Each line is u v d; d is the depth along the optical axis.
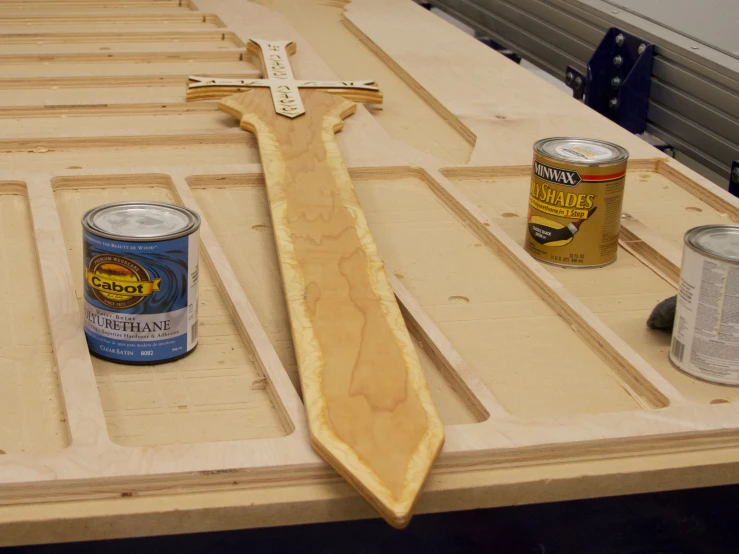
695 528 0.98
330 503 0.86
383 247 1.39
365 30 2.62
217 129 1.79
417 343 1.15
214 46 2.36
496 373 1.07
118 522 0.82
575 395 1.04
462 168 1.68
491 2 2.93
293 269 1.19
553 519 0.96
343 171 1.53
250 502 0.85
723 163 1.88
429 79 2.19
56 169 1.58
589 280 1.33
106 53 2.19
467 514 0.94
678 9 2.24
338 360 1.00
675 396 1.00
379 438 0.87
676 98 2.02
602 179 1.31
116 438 0.93
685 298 1.06
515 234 1.47
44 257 1.25
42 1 2.65
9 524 0.81
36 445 0.91
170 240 1.01
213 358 1.08
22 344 1.09
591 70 2.24
